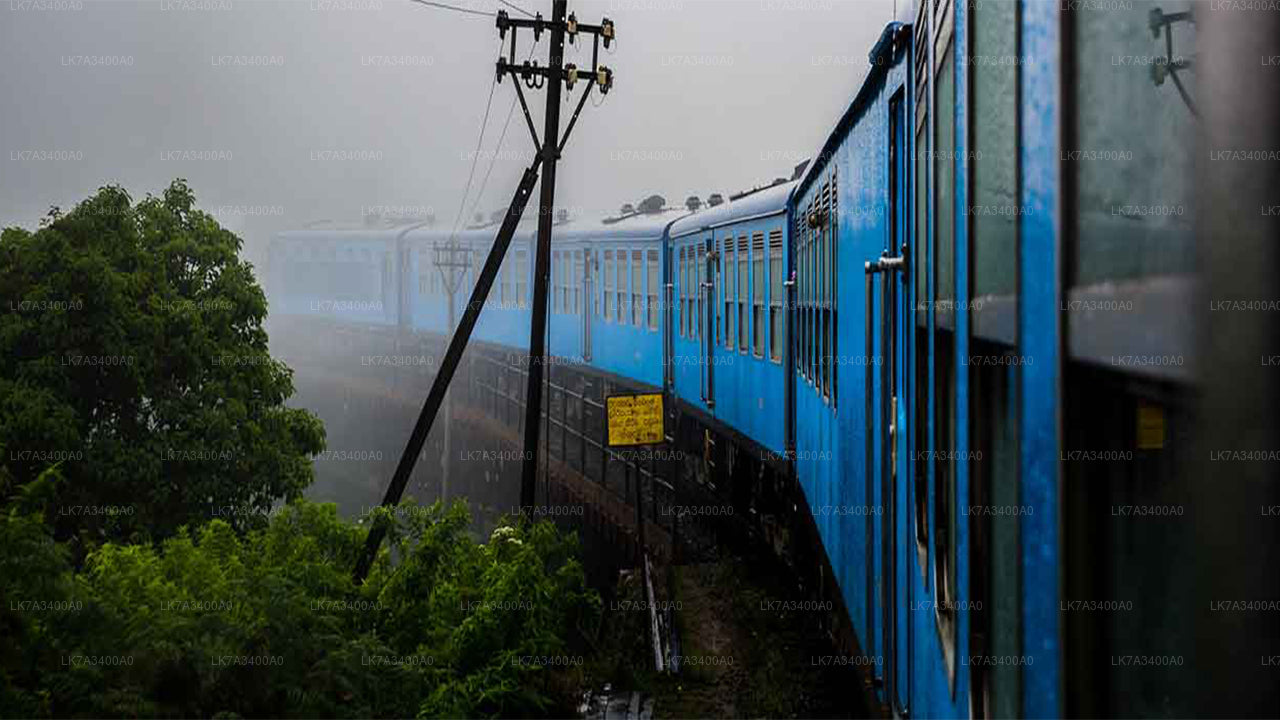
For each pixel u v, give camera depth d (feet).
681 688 28.76
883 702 17.90
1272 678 4.30
